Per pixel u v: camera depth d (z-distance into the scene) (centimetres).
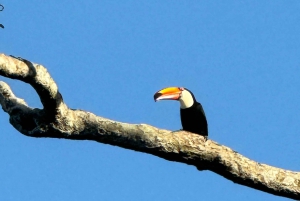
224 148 1286
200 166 1295
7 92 1244
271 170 1302
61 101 1176
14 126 1225
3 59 1082
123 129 1227
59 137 1221
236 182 1305
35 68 1111
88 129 1212
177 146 1256
